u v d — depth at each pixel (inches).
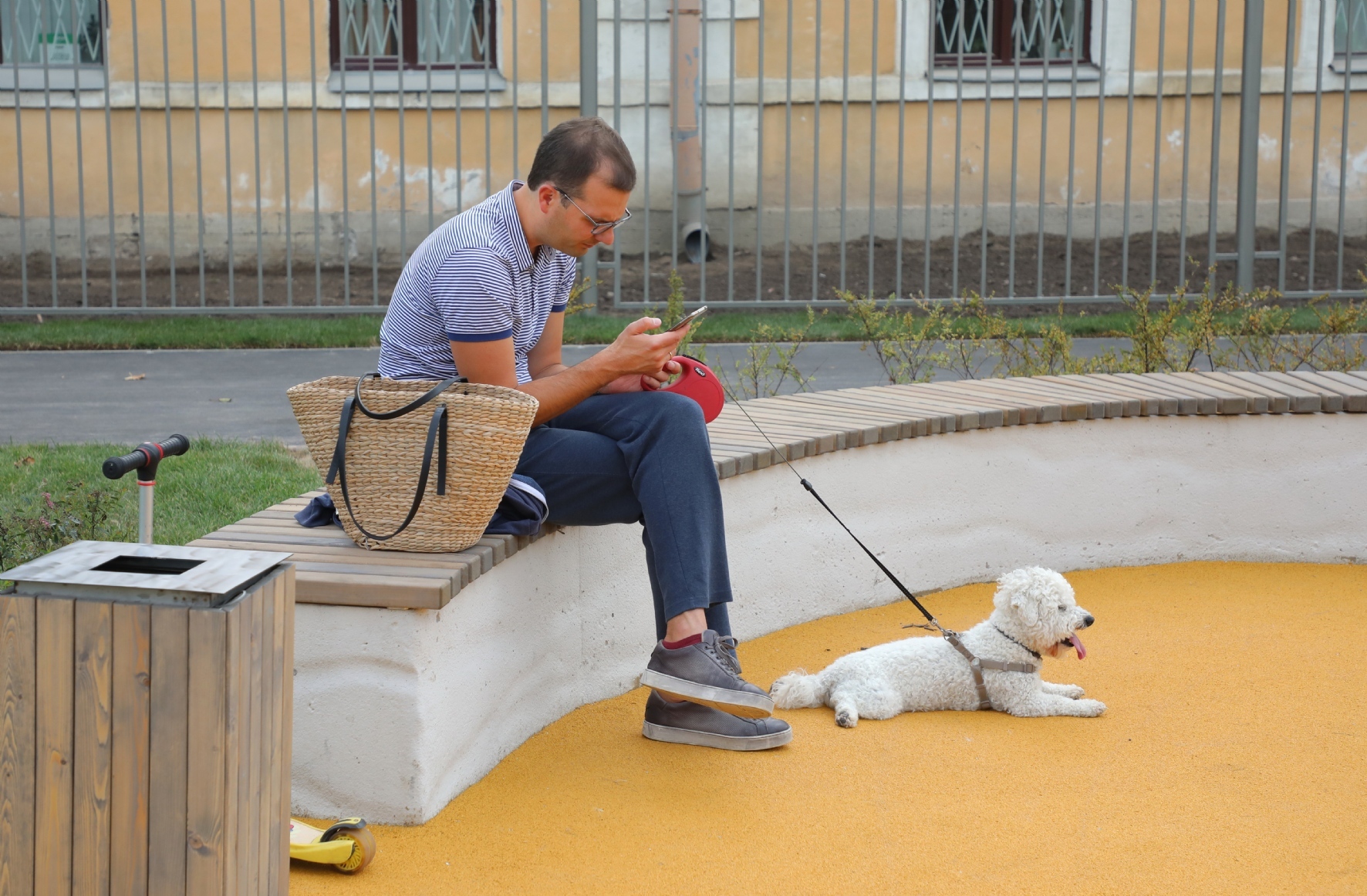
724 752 137.9
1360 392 203.2
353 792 120.3
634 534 157.5
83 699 81.2
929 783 130.8
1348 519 204.2
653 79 519.5
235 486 224.1
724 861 115.1
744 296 465.1
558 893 109.7
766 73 524.1
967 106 530.9
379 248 523.8
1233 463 203.6
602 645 153.8
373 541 125.1
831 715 148.8
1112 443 201.2
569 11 515.5
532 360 145.8
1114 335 394.3
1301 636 173.9
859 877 112.7
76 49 412.5
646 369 131.5
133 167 510.3
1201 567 203.6
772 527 173.9
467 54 522.6
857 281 487.5
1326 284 480.1
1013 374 295.0
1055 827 122.0
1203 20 526.0
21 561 165.2
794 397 209.0
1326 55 529.7
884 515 187.8
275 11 507.8
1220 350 309.1
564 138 127.7
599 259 482.3
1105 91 529.3
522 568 136.4
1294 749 139.3
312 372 353.4
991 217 535.8
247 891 85.2
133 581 81.1
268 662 86.0
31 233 510.9
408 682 117.8
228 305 462.6
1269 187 536.7
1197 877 113.0
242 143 514.3
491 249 128.1
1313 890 111.0
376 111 517.3
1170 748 139.8
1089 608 185.9
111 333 396.8
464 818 122.1
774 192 531.5
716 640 133.3
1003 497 197.9
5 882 83.2
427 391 120.6
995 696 149.8
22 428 283.0
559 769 133.2
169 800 81.3
